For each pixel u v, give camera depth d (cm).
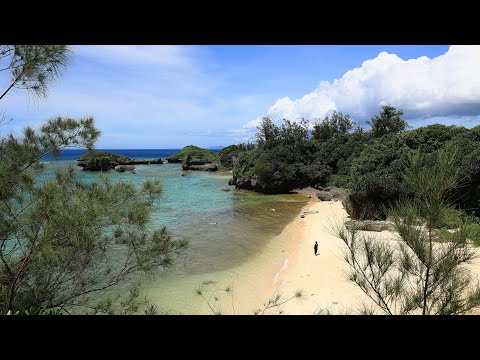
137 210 656
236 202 3806
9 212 555
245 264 1702
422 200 392
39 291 577
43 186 565
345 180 4584
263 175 4597
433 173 384
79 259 612
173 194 4291
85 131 662
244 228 2517
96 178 675
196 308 1172
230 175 7162
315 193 4628
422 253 378
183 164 8462
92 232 596
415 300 391
